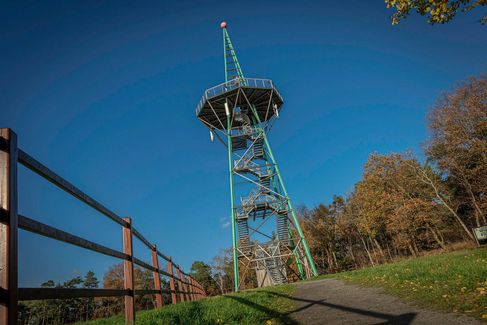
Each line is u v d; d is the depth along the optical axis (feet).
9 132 8.07
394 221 126.52
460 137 105.29
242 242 85.10
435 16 21.38
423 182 120.37
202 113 94.89
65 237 10.47
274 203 87.51
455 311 14.26
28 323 32.22
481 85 102.58
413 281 24.63
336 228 180.34
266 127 97.60
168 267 32.27
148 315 20.12
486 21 21.95
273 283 84.89
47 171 10.01
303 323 16.38
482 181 108.88
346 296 24.63
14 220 7.54
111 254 15.26
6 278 6.98
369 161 137.39
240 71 104.17
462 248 102.73
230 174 88.74
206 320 17.84
